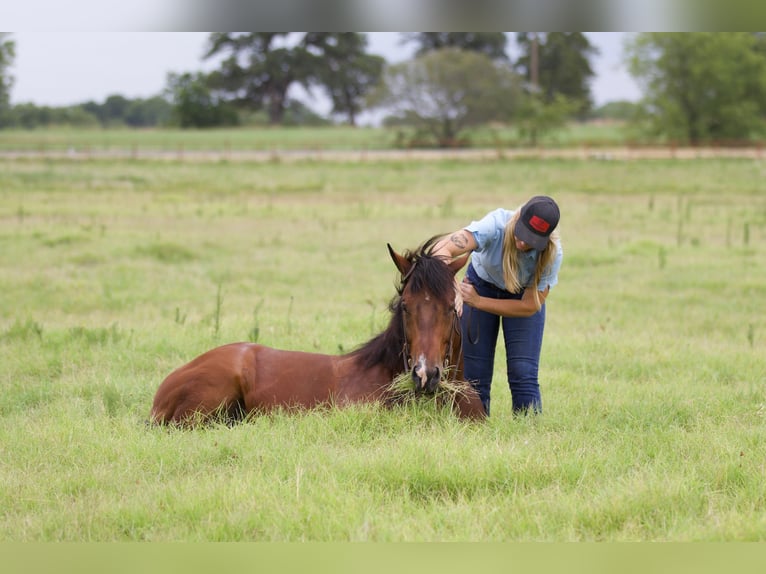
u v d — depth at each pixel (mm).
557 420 6855
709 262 17703
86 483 5527
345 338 10180
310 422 6430
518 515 4902
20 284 14656
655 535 4785
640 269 17125
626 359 9844
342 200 30531
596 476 5547
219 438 6207
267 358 7055
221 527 4777
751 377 8875
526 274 6691
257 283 15516
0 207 25328
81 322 11602
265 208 26766
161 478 5645
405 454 5609
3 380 8672
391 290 14945
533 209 6242
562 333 11648
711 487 5410
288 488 5234
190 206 27281
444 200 30406
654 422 6934
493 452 5668
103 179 36438
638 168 42688
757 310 13523
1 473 5777
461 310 6441
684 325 12289
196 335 10195
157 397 7027
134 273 16062
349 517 4859
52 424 6809
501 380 8961
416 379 6000
